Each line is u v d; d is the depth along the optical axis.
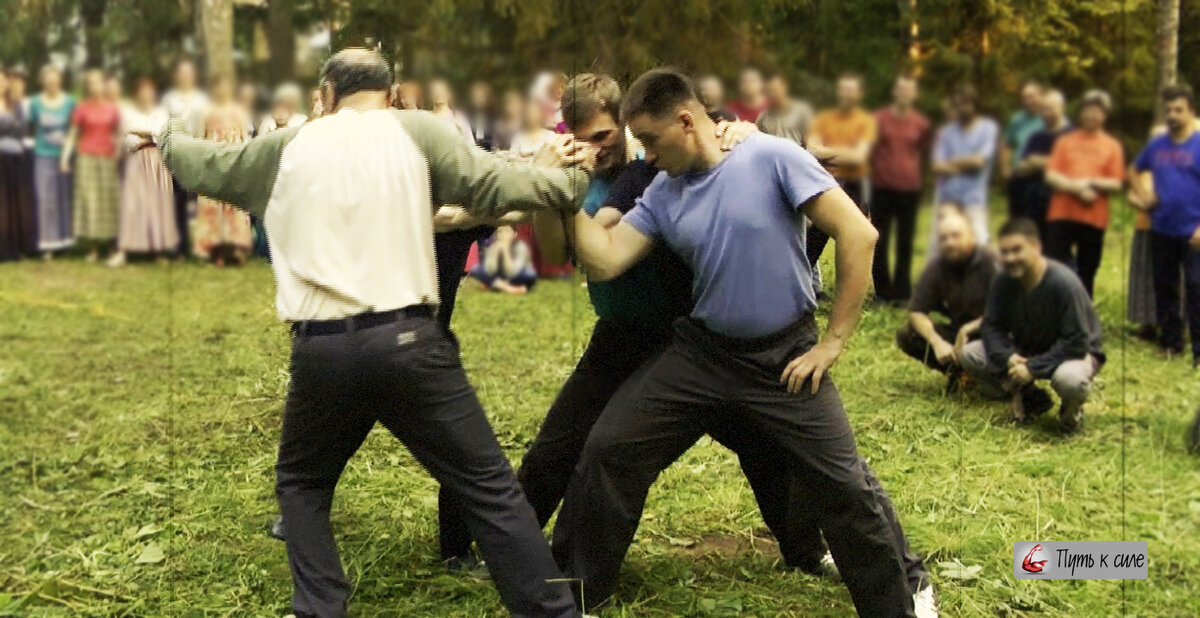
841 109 6.00
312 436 2.63
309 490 2.70
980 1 7.37
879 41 7.38
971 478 4.00
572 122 2.69
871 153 5.97
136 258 9.08
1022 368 4.61
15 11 8.98
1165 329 5.86
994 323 4.79
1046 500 3.80
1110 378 5.41
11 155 8.86
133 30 8.75
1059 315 4.58
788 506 3.11
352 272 2.49
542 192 2.55
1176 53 6.31
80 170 8.81
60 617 2.96
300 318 2.52
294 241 2.52
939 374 5.42
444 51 7.20
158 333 6.34
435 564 3.28
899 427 4.59
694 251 2.62
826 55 7.34
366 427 2.67
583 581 2.81
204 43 7.30
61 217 9.02
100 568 3.25
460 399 2.58
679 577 3.17
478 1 7.25
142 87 7.05
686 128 2.56
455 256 2.97
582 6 7.26
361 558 3.27
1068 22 7.34
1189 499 3.84
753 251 2.57
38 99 8.91
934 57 7.34
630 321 2.95
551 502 3.12
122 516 3.66
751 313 2.61
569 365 5.57
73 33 9.22
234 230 8.68
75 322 6.72
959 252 5.07
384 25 6.98
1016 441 4.47
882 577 2.66
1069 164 5.99
